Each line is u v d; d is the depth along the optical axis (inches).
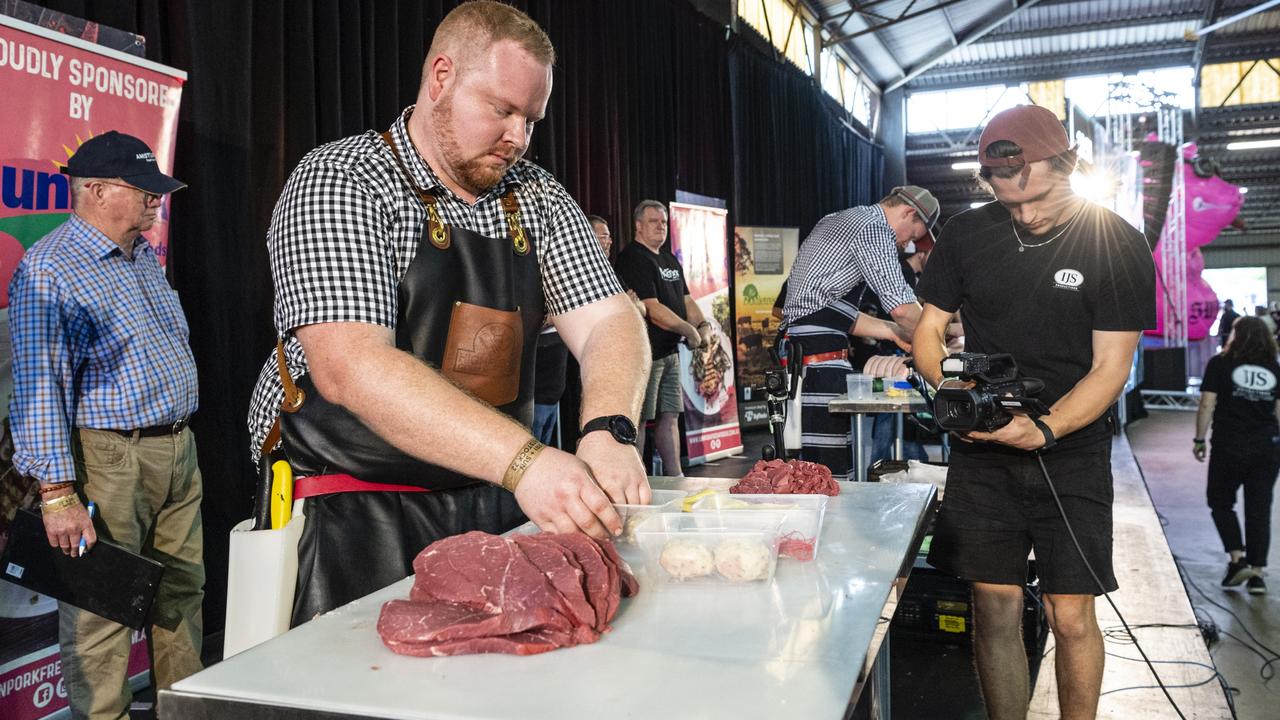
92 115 107.0
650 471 262.8
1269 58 669.9
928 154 750.5
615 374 60.6
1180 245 571.8
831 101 536.1
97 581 87.6
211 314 140.3
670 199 320.2
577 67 259.6
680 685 32.0
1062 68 692.1
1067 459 86.1
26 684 102.8
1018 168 81.7
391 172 58.0
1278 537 226.1
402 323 58.7
